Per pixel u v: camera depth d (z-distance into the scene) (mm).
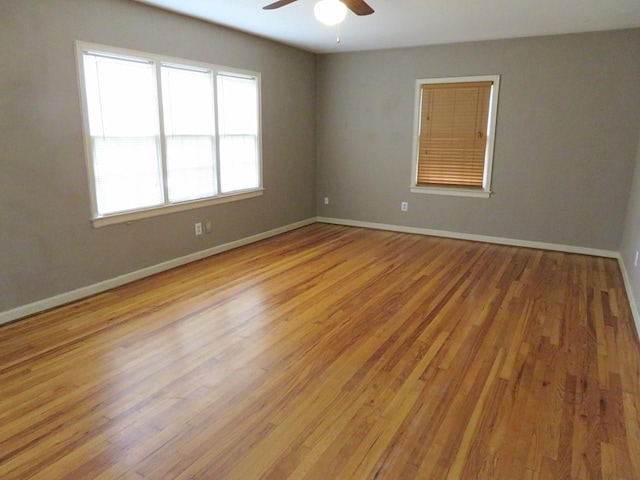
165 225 4359
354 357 2713
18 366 2568
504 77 5254
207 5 3887
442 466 1826
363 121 6254
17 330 3037
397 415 2160
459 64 5477
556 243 5312
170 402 2244
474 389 2385
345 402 2258
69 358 2666
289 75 5859
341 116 6402
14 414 2137
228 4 3852
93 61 3561
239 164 5262
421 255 5043
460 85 5520
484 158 5574
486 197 5609
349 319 3268
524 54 5105
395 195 6238
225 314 3340
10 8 2977
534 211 5371
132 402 2240
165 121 4246
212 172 4879
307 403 2248
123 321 3195
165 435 2000
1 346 2807
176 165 4445
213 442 1957
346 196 6633
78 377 2461
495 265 4668
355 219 6641
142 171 4086
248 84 5223
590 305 3568
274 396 2305
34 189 3246
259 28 4773
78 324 3143
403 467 1819
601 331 3102
